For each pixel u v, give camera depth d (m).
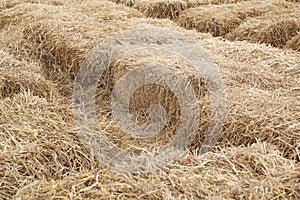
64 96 4.36
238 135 3.27
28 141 3.05
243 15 6.31
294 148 3.05
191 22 6.31
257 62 4.29
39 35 5.07
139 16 6.20
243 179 2.72
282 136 3.13
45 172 2.85
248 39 5.71
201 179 2.71
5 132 3.14
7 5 6.49
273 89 3.79
